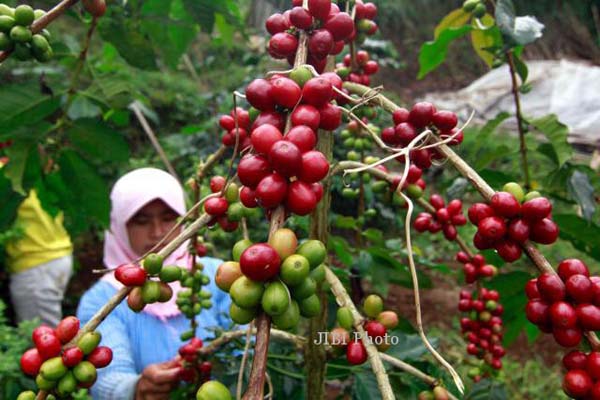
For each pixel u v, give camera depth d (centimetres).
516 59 180
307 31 104
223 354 175
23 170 181
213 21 212
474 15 176
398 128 106
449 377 161
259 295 76
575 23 1492
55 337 95
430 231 156
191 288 162
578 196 180
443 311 601
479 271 165
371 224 679
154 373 182
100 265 669
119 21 189
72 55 180
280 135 83
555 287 82
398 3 1491
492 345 169
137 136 835
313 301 84
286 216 82
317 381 140
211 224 110
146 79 888
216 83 981
